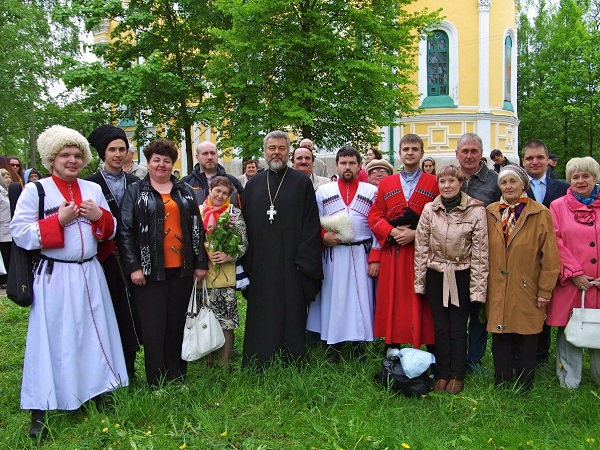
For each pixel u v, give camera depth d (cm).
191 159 1817
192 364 512
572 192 457
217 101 1456
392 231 479
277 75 1388
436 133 2128
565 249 444
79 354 388
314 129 1443
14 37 2434
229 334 487
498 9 2134
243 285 495
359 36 1346
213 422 377
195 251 446
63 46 2639
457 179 441
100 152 455
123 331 445
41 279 379
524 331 430
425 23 1512
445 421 385
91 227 396
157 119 1792
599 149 2717
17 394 445
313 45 1308
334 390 432
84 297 392
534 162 500
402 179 489
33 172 1010
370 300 510
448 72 2134
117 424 370
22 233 372
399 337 484
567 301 443
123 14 1723
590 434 365
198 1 1686
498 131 2180
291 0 1265
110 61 1811
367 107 1373
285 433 372
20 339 598
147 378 439
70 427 379
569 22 2794
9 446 359
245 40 1328
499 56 2158
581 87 2403
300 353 480
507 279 433
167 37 1773
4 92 2483
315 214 493
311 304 533
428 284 452
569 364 448
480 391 436
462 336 443
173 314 440
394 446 347
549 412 394
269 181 498
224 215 462
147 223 426
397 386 430
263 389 430
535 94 2831
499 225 438
